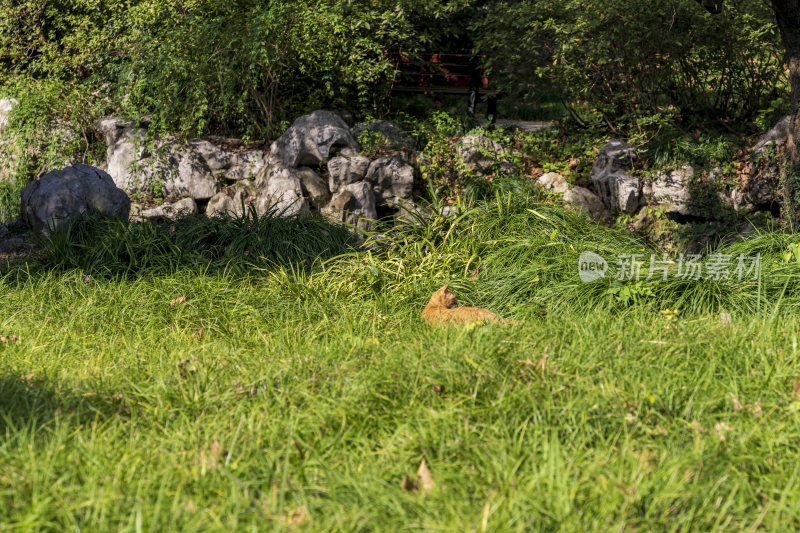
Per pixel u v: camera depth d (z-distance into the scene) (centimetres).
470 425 341
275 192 924
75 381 420
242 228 791
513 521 271
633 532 265
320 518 283
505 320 529
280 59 1020
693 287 573
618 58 970
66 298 623
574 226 771
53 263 714
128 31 1127
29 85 1149
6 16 1281
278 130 1066
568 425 334
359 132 1035
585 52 970
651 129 977
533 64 1051
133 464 314
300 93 1130
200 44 974
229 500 291
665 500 279
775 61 985
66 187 812
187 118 1000
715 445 322
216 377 410
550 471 295
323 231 813
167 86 991
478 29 1259
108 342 533
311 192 952
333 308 601
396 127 1040
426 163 1000
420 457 325
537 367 390
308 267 746
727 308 561
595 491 283
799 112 826
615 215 931
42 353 486
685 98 1022
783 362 398
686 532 266
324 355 445
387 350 448
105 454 320
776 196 881
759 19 952
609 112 1031
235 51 975
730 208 900
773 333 444
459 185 991
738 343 425
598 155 975
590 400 351
